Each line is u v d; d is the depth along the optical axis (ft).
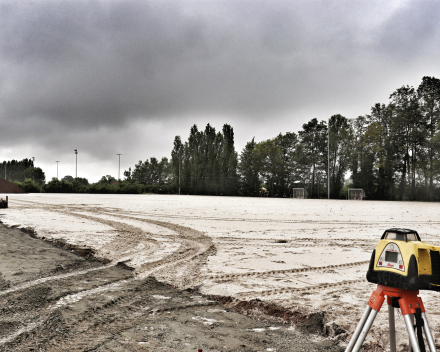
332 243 34.71
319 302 16.61
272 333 13.61
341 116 255.70
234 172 272.31
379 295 7.86
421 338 7.48
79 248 31.09
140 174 387.55
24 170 475.72
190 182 282.77
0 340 12.35
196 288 19.52
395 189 215.92
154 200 128.36
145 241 35.47
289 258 27.35
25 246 32.14
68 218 57.00
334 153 248.73
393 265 7.64
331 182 245.45
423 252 7.66
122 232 41.65
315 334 13.61
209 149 281.95
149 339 12.60
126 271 23.39
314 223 52.80
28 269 23.40
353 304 16.26
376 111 225.97
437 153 197.67
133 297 17.70
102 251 30.07
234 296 17.75
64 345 11.99
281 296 17.60
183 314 15.44
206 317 15.15
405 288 7.29
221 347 12.09
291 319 15.01
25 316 14.76
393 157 210.79
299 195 230.07
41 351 11.53
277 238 37.81
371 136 217.56
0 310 15.46
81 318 14.62
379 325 13.52
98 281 20.68
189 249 31.24
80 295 17.85
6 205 80.07
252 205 101.81
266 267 24.27
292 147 278.46
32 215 61.67
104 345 12.00
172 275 22.18
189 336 13.00
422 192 202.18
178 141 297.33
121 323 14.16
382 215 68.90
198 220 55.26
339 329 13.56
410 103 209.87
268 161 269.64
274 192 272.92
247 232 42.19
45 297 17.39
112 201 115.34
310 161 256.11
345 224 51.78
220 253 29.43
